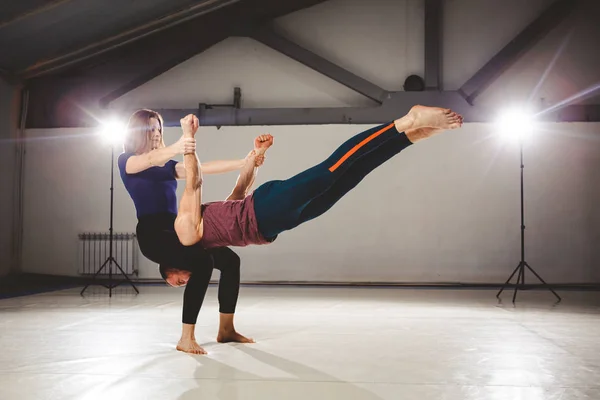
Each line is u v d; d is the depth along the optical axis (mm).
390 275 8883
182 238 2750
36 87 9602
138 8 7789
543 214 8727
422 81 9148
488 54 9117
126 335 3740
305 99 9383
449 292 7676
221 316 3441
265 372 2586
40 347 3270
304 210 2578
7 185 9180
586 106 8797
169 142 9383
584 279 8609
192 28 9430
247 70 9500
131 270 9242
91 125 9516
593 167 8688
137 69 9492
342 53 9359
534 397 2168
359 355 3027
